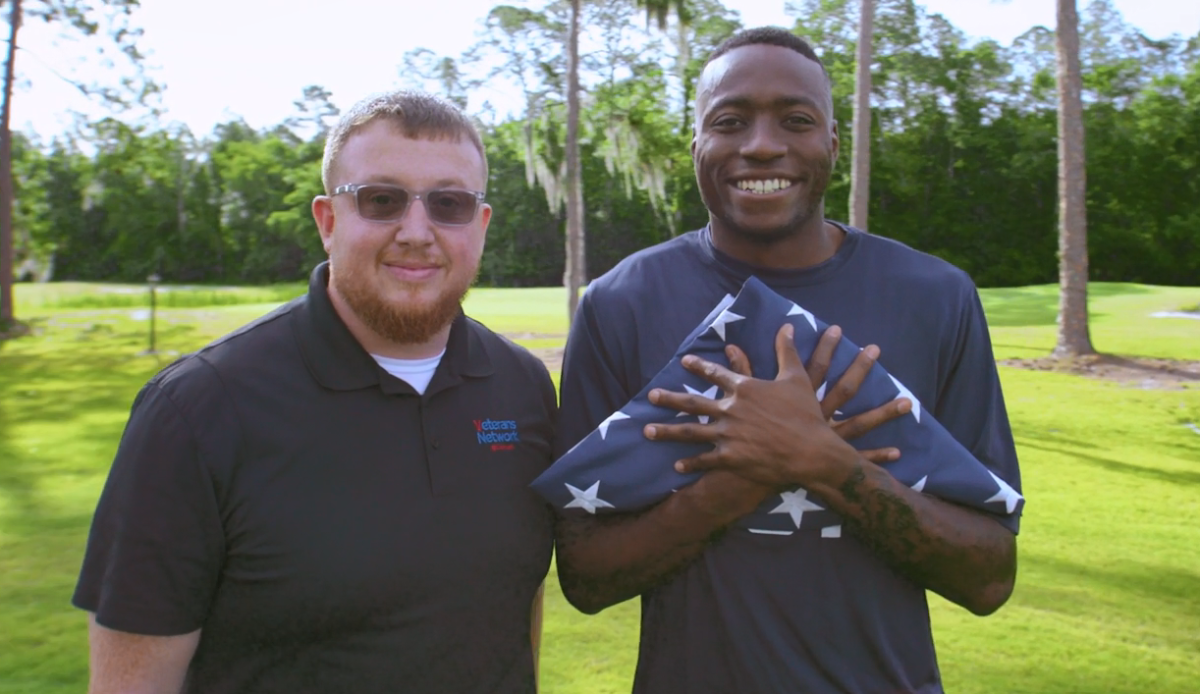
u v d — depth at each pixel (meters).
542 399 2.03
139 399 1.70
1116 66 49.53
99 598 1.62
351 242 1.72
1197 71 46.22
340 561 1.65
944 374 1.89
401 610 1.69
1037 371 12.37
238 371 1.69
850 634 1.78
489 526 1.79
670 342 1.88
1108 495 6.40
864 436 1.77
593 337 1.94
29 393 12.28
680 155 20.16
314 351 1.73
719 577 1.79
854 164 12.93
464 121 1.81
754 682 1.75
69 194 55.38
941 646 3.83
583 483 1.79
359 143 1.74
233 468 1.65
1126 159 46.56
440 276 1.74
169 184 55.72
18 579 4.75
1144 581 4.64
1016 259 49.03
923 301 1.86
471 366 1.87
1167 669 3.61
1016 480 1.94
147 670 1.63
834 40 39.06
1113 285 27.14
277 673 1.69
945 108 50.56
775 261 1.90
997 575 1.82
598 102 19.14
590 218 51.16
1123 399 10.33
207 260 60.38
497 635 1.80
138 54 23.30
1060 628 4.02
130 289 45.84
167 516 1.61
